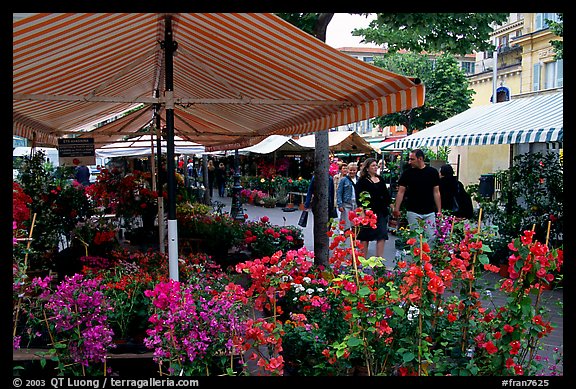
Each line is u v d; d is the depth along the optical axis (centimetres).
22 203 532
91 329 354
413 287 335
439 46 870
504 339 335
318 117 618
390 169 2225
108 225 765
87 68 496
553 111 1103
